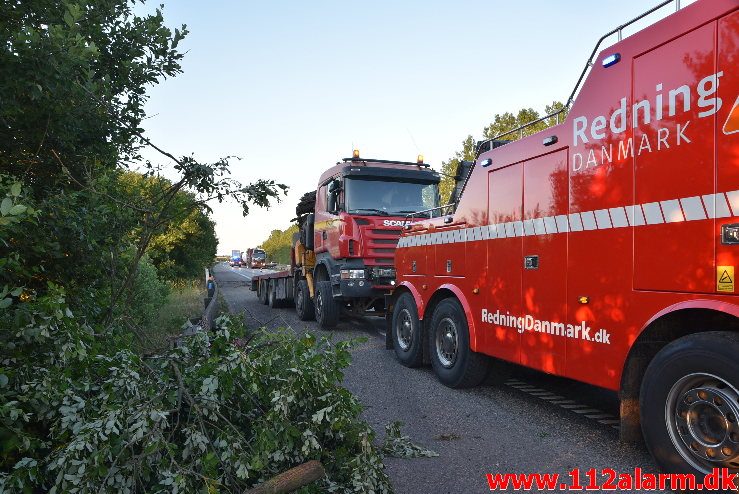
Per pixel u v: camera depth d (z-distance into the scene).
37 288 3.71
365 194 11.18
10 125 3.54
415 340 7.57
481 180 6.03
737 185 3.10
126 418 2.48
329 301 11.63
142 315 8.04
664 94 3.63
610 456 4.27
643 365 3.88
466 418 5.34
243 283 33.44
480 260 5.98
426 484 3.82
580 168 4.42
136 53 4.29
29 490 2.22
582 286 4.34
